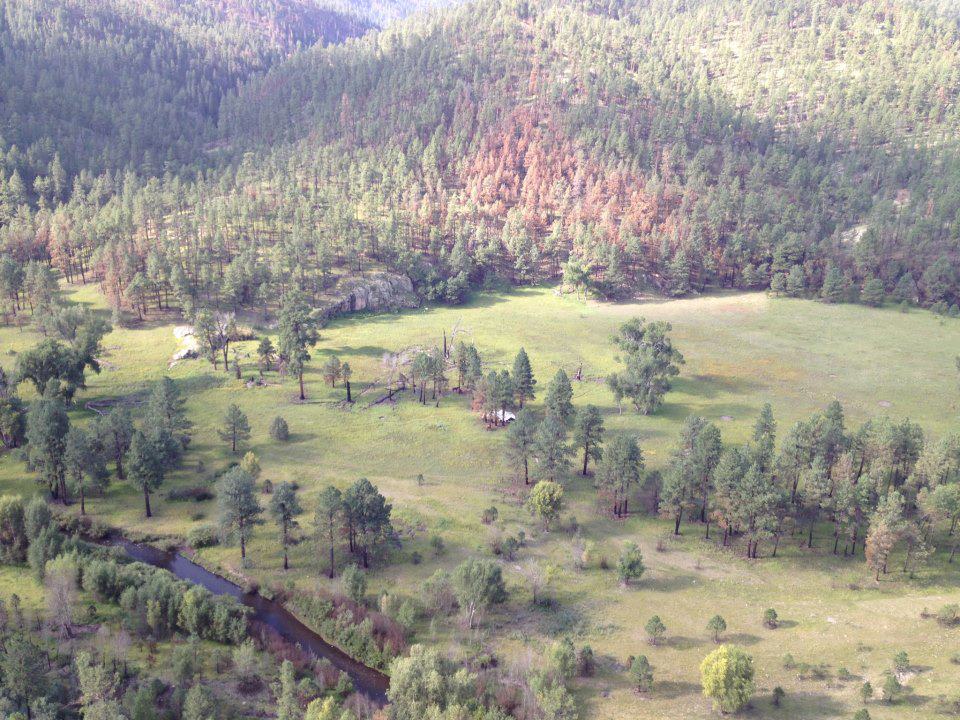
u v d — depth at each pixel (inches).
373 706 2615.7
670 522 4023.1
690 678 2768.2
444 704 2468.0
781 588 3437.5
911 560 3609.7
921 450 4148.6
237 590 3383.4
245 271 7190.0
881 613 3208.7
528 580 3417.8
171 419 4635.8
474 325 7691.9
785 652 2918.3
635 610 3238.2
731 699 2496.3
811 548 3782.0
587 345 7155.5
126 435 4306.1
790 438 4052.7
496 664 2851.9
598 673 2797.7
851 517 3774.6
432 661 2578.7
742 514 3612.2
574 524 3927.2
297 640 3063.5
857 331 7672.2
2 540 3380.9
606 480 4020.7
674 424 5319.9
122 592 3083.2
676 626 3122.5
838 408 4527.6
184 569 3531.0
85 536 3754.9
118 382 5625.0
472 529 3848.4
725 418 5433.1
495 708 2507.4
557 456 4197.8
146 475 3882.9
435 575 3221.0
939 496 3543.3
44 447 3858.3
